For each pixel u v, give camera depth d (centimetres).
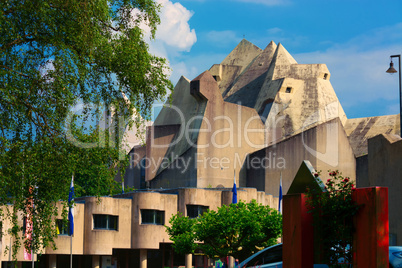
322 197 1146
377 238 1060
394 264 1298
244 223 3872
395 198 2873
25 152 1747
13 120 1709
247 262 1602
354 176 8950
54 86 1742
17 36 1656
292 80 12706
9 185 1756
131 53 1942
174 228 4412
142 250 6788
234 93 13588
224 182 9175
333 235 1129
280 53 13838
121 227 6562
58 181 1905
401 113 3256
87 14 1795
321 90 12888
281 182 8038
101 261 7288
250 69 14075
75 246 6191
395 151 2891
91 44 1819
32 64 1769
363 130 12850
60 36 1756
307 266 1160
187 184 9050
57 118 1770
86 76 1880
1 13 1605
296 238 1179
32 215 1958
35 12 1688
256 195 7375
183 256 7781
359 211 1099
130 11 2072
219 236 3928
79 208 6297
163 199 6844
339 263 1156
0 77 1620
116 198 6569
